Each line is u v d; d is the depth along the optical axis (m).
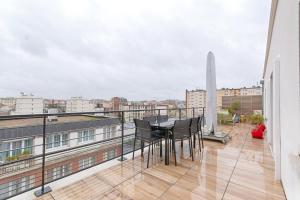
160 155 3.39
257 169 2.81
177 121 3.07
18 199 1.90
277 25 2.95
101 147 4.72
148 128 3.06
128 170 2.72
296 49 1.70
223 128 7.00
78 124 5.78
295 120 1.73
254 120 7.91
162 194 2.07
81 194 2.03
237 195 2.06
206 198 1.99
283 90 2.26
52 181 2.29
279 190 2.18
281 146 2.39
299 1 1.62
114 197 1.99
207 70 4.98
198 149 3.93
